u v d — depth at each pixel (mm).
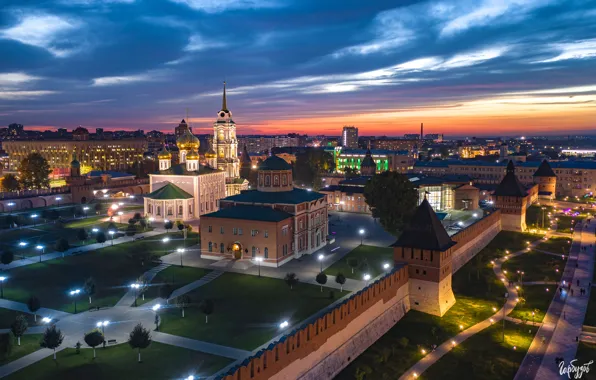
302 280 72438
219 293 66438
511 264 84938
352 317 50094
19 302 62281
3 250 88250
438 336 54656
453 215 130875
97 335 46656
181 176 123500
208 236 84375
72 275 74188
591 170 171000
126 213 127688
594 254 91062
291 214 84875
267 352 37656
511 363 48594
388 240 100500
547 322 59094
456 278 76938
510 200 113312
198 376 42531
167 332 52719
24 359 46031
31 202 130625
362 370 46938
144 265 80000
